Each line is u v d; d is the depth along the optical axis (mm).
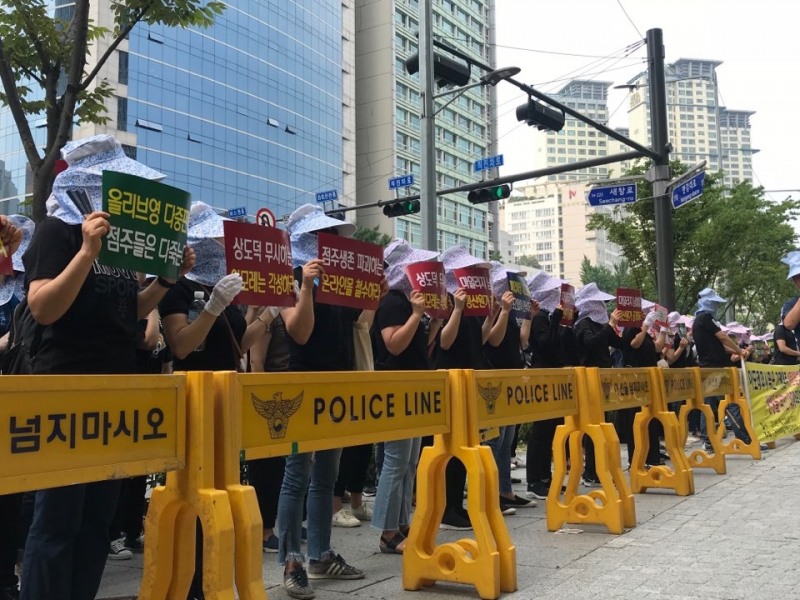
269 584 4188
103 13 39562
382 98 68500
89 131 42688
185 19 7348
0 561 3604
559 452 5566
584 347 7891
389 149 67812
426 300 4887
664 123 14359
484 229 78125
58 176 2928
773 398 9789
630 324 8148
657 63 14445
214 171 51625
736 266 24781
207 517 2592
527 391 4918
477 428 4207
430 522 4176
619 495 5500
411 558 4109
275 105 57312
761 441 9258
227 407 2744
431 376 4027
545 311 7324
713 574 4195
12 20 6883
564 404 5430
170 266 2990
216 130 51844
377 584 4223
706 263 22125
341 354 4375
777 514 5766
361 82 69500
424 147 12242
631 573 4266
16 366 3301
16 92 6711
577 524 5734
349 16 67312
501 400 4574
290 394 3088
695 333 9977
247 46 54906
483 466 4086
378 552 5008
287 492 4051
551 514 5543
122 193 2812
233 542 2627
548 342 7141
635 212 21906
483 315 5539
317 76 62188
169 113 48219
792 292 31141
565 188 117750
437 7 71562
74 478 2250
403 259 5215
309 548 4332
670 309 14000
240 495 2695
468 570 3934
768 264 25641
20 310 3338
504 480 6570
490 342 6402
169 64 48281
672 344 11219
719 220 21516
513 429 6680
